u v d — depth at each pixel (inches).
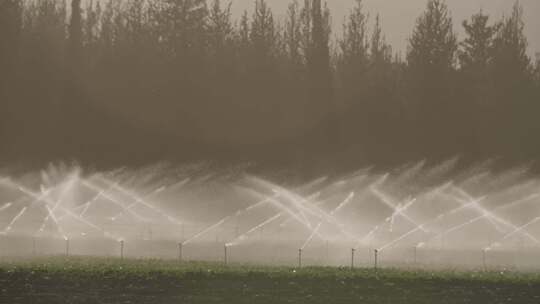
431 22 4827.8
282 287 1672.0
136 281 1729.8
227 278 1772.9
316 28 4539.9
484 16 4960.6
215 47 4995.1
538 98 4766.2
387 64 5378.9
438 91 4665.4
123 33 5002.5
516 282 1793.8
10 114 4375.0
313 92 4515.3
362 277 1800.0
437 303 1541.6
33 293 1588.3
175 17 4940.9
